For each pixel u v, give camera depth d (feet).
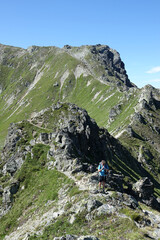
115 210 75.41
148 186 156.87
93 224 71.87
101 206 77.82
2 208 150.71
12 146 215.51
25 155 187.21
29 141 213.46
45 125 267.59
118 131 570.05
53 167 156.56
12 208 144.97
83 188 107.04
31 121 280.92
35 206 128.16
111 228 67.51
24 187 156.35
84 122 264.93
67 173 139.44
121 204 80.59
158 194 325.42
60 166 151.74
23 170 168.96
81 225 73.41
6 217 138.92
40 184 146.41
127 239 60.75
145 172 401.08
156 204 155.43
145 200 152.76
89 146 249.34
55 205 109.29
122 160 330.75
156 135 560.61
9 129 245.24
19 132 232.32
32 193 143.23
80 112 290.15
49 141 199.31
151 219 76.23
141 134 545.03
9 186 158.51
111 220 70.90
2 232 127.13
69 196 106.42
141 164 425.69
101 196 84.58
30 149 192.24
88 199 84.43
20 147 204.74
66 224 77.66
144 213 81.35
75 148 179.63
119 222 69.15
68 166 145.79
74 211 83.71
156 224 72.28
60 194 119.34
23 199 144.87
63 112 289.53
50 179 143.33
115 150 333.42
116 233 64.54
